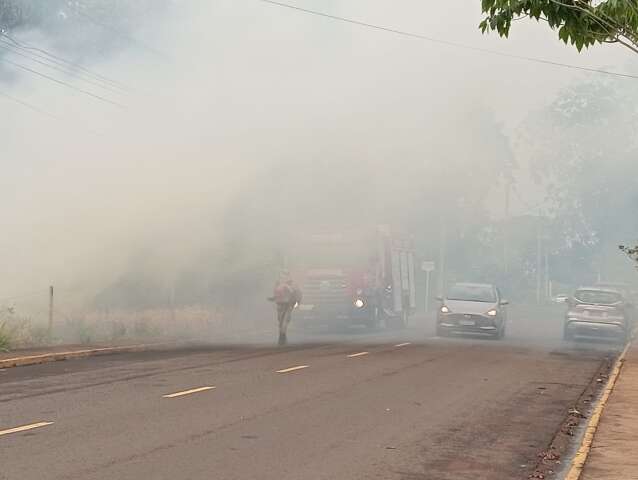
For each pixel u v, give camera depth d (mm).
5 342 21484
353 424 12328
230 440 10828
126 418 12164
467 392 16250
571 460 10656
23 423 11586
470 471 9727
